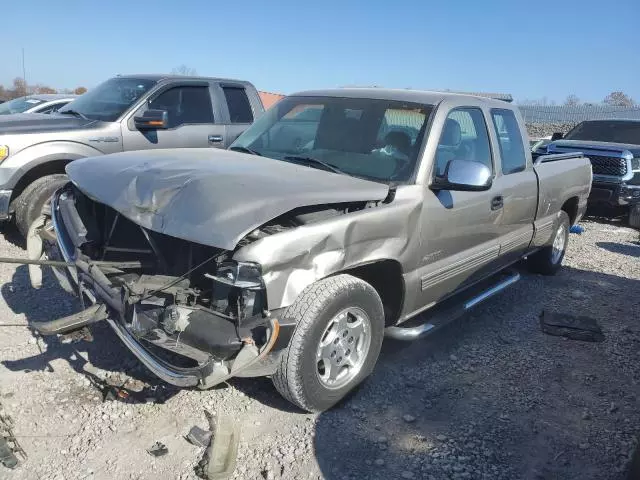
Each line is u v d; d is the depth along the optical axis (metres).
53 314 4.66
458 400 3.88
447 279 4.39
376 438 3.38
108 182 3.59
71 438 3.21
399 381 4.06
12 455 2.98
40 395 3.56
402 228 3.76
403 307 4.02
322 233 3.24
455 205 4.23
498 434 3.52
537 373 4.34
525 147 5.56
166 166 3.66
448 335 4.91
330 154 4.29
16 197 6.31
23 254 6.19
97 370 3.88
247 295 3.04
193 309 3.13
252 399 3.66
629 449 3.46
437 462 3.21
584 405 3.94
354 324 3.59
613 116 27.44
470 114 4.70
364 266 3.78
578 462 3.31
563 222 6.68
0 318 4.54
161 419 3.41
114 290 3.20
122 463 3.03
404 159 4.06
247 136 4.90
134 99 7.12
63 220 4.00
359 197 3.52
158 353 3.41
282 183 3.41
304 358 3.25
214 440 3.21
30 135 6.26
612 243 9.12
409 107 4.36
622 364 4.60
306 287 3.27
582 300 6.05
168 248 3.46
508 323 5.29
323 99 4.78
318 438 3.33
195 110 7.63
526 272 6.91
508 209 5.03
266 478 2.98
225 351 3.00
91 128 6.68
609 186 10.59
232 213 3.03
